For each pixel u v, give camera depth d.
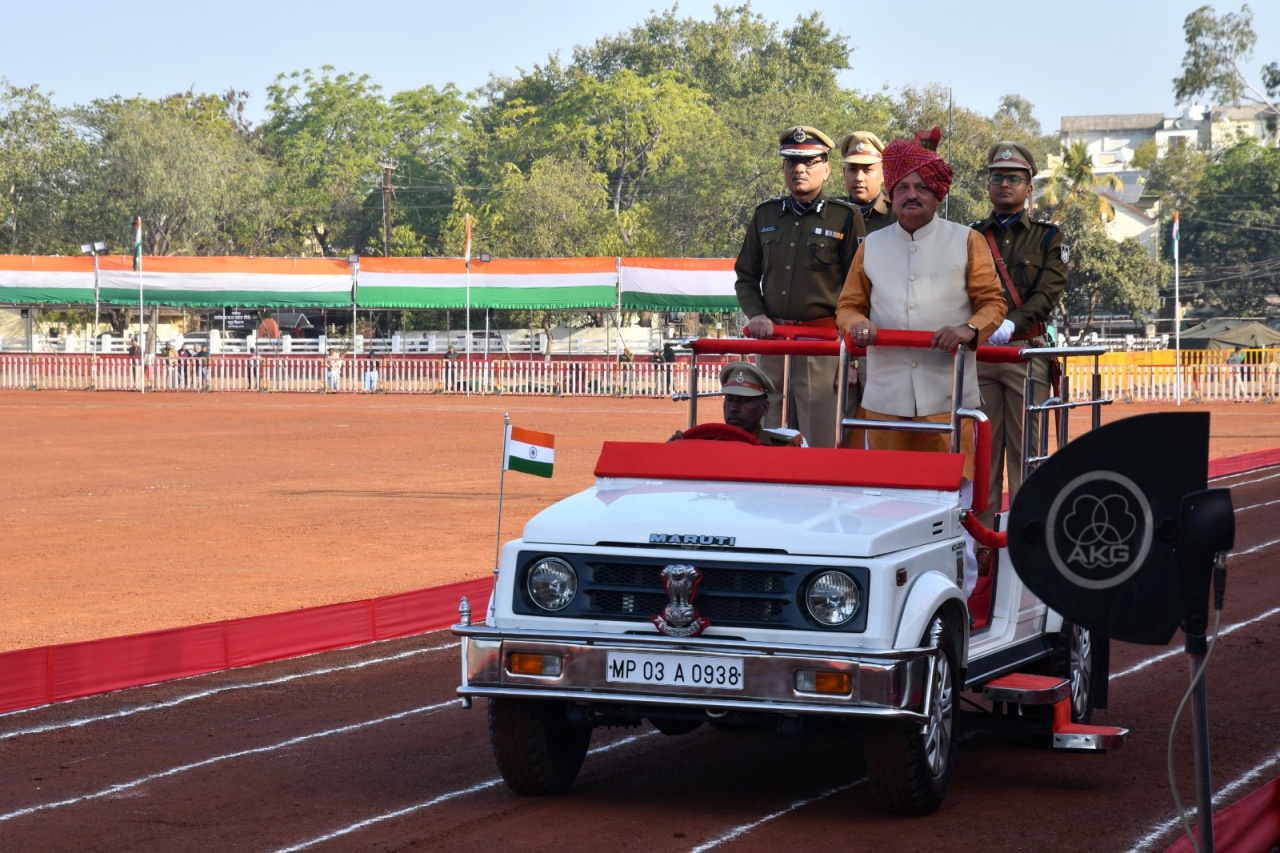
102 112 100.69
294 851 6.82
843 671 6.63
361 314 92.25
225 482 25.92
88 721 9.80
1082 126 188.75
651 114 112.12
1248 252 111.50
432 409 50.31
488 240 101.69
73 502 22.80
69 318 93.75
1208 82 90.81
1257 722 9.62
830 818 7.32
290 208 115.56
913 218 8.39
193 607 13.82
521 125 127.50
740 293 10.75
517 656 7.12
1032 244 10.66
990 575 8.64
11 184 99.00
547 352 76.00
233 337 85.75
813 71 130.38
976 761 8.66
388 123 123.31
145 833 7.16
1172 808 7.52
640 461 8.27
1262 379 56.47
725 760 8.66
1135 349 88.44
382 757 8.74
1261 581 15.42
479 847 6.84
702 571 6.95
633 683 6.91
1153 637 5.01
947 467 7.83
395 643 12.73
